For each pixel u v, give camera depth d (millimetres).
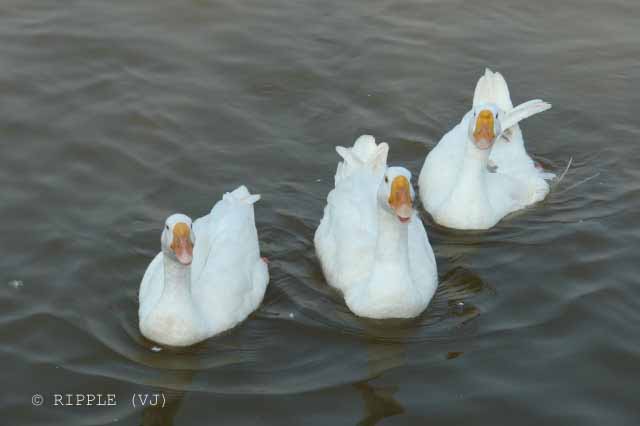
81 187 15836
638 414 11828
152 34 20047
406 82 19328
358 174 15156
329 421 11711
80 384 12203
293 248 15188
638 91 19438
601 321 13398
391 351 13047
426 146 17766
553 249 15109
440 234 15820
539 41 20859
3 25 19891
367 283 13781
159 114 17734
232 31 20391
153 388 12227
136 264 14375
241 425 11625
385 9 21641
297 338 13312
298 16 21125
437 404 12000
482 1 22109
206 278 13539
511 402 12008
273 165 16859
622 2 22047
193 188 16094
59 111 17547
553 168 17406
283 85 18922
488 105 15758
